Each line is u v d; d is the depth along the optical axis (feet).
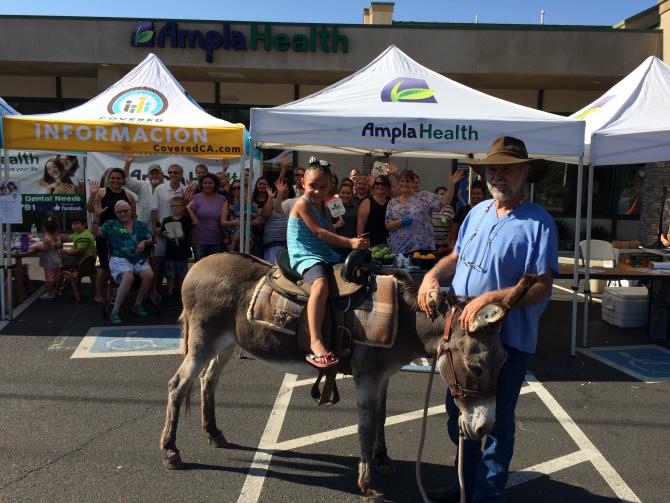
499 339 9.05
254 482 11.87
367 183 26.71
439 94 21.07
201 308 12.19
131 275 23.90
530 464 12.91
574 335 21.08
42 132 21.75
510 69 43.34
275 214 25.35
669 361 20.53
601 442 14.02
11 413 14.89
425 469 12.62
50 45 42.70
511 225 9.30
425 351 10.24
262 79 47.44
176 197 27.20
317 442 13.69
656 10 45.14
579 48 42.96
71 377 17.62
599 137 20.18
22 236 28.53
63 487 11.41
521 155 9.32
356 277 10.71
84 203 40.75
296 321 11.09
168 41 43.04
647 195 39.19
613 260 30.22
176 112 23.80
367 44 43.29
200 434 13.94
